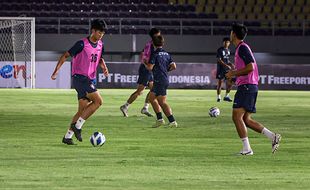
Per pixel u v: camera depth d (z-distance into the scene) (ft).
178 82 295.48
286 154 90.38
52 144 99.81
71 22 332.19
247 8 352.69
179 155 88.38
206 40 324.39
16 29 298.35
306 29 338.13
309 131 124.67
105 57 324.80
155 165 78.59
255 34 335.47
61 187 62.54
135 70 290.15
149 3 349.20
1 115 152.56
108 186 63.41
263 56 328.70
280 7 353.10
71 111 165.78
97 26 97.50
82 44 97.50
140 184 64.80
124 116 152.05
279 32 336.29
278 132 122.52
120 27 324.39
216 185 64.75
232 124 135.95
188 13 342.64
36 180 66.64
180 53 325.83
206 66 296.30
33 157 84.94
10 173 71.20
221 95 249.14
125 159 83.71
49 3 342.64
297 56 330.13
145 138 109.50
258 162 82.23
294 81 298.97
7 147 95.76
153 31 124.98
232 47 323.37
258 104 202.39
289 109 181.98
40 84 285.43
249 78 87.76
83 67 98.32
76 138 104.27
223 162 81.87
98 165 78.07
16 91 255.50
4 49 296.51
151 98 126.62
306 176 71.20
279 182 67.00
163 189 62.08
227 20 334.44
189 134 116.57
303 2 354.13
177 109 177.68
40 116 150.92
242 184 65.57
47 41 320.09
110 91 267.80
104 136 102.47
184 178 68.90
